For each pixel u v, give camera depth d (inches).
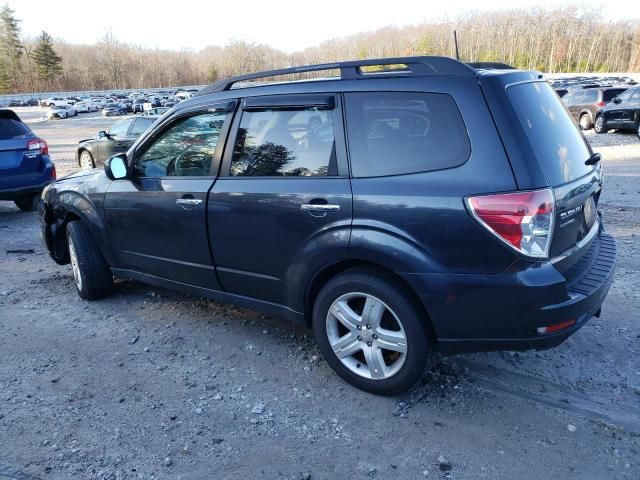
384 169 121.0
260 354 153.3
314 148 131.6
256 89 145.2
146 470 107.5
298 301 137.6
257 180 140.3
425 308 116.3
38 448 114.3
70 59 5187.0
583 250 126.9
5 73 4441.4
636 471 104.1
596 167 138.4
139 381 140.3
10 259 253.9
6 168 324.5
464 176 111.3
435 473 105.0
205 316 179.9
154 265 170.9
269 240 138.1
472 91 113.9
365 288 123.7
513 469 105.4
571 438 113.8
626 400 126.4
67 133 1267.2
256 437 117.1
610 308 174.9
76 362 150.9
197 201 150.9
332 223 125.0
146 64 5487.2
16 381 141.3
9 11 4475.9
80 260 188.4
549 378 136.3
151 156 167.9
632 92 688.4
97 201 181.5
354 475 105.2
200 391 135.1
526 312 109.3
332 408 126.8
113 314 183.6
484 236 108.7
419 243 114.5
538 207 106.6
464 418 121.5
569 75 2832.2
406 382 124.2
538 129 116.2
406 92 120.8
